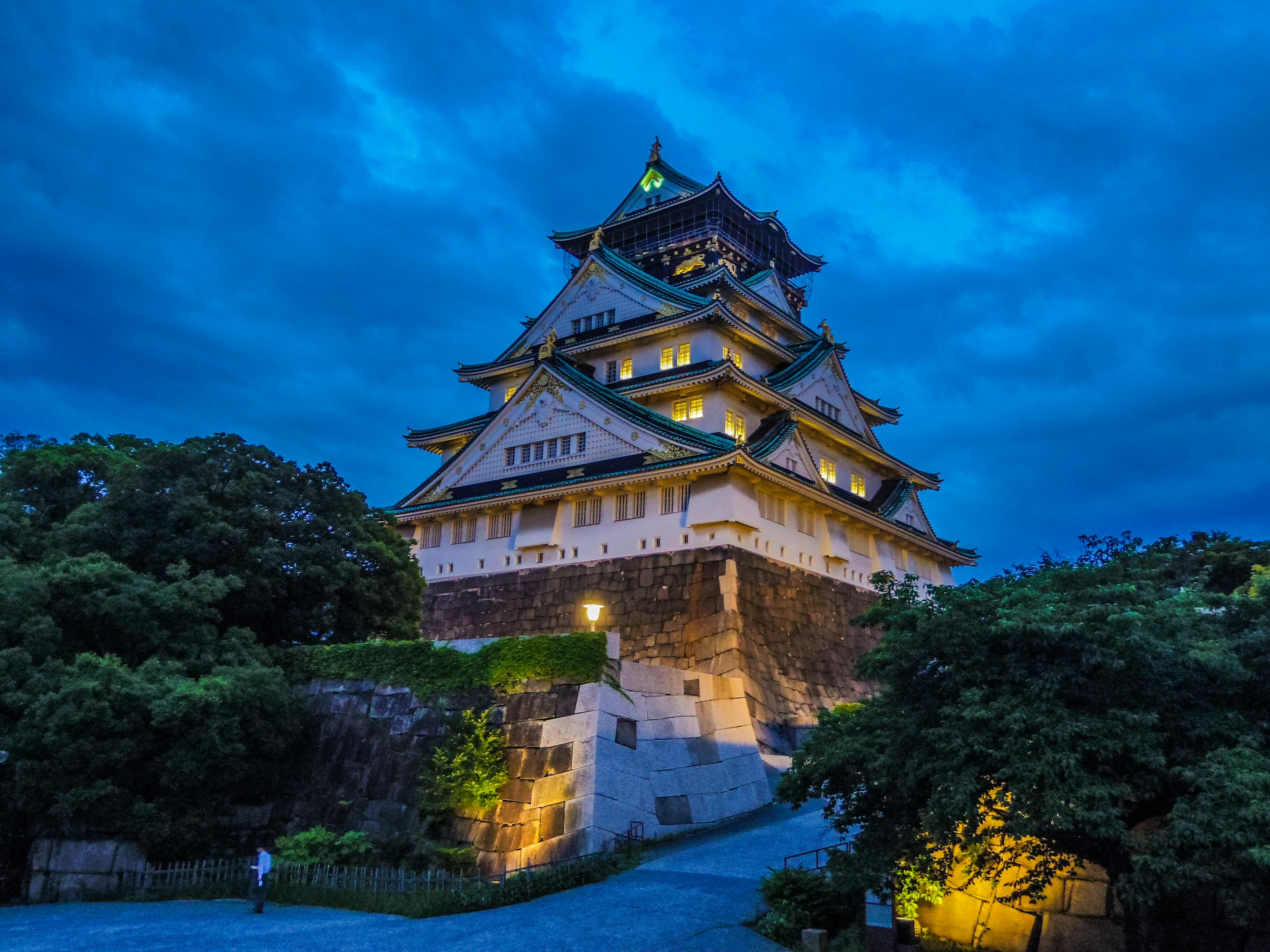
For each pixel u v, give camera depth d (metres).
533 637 30.92
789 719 42.84
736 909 21.48
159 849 29.11
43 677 29.19
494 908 23.19
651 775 29.30
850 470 61.88
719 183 69.81
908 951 19.62
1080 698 17.56
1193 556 45.12
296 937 20.75
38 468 37.88
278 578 35.59
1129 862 17.27
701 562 45.06
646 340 58.66
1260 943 17.38
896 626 19.91
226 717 30.52
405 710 32.50
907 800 19.05
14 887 27.95
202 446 38.00
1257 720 17.70
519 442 54.66
